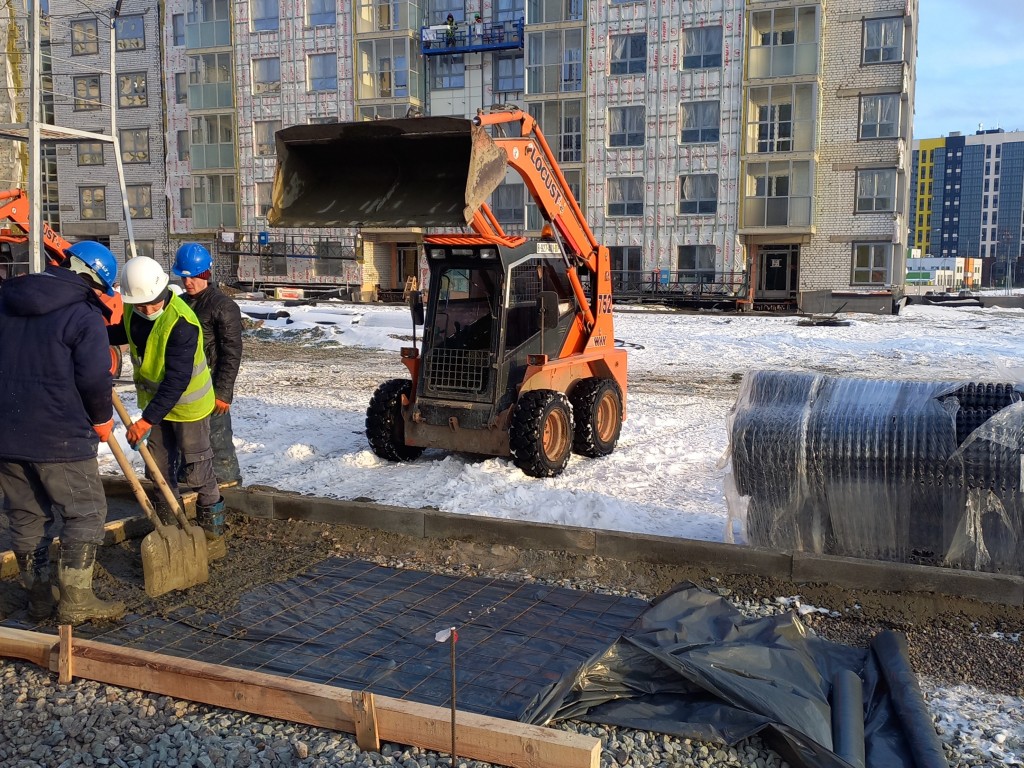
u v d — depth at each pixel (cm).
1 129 1196
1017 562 480
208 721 354
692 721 345
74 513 431
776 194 3117
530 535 558
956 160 17925
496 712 359
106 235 4103
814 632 438
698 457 816
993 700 375
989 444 477
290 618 456
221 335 609
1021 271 14150
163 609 464
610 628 446
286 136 607
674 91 3206
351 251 3691
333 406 1119
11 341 413
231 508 638
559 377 791
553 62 3388
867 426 500
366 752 332
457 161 602
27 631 411
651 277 3288
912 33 3388
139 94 3984
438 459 812
